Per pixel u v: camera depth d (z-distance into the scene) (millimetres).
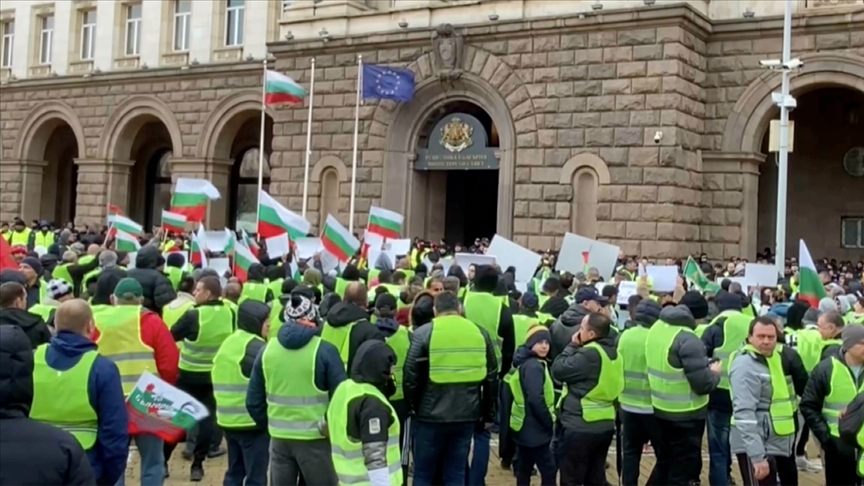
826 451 8414
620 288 15367
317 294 11758
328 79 30078
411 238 28750
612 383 8820
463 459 8602
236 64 35000
